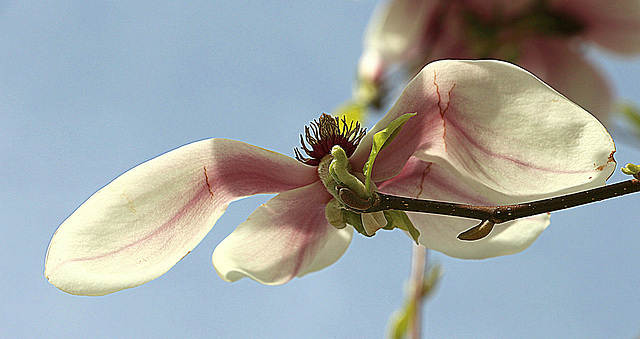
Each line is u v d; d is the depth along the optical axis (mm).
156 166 577
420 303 989
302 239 618
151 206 579
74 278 577
